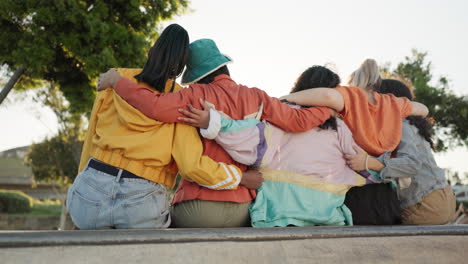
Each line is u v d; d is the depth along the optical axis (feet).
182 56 7.38
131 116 6.65
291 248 6.26
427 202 9.29
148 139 6.58
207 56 7.97
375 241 7.09
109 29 31.50
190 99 7.13
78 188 6.54
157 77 7.09
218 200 7.16
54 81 33.65
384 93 10.31
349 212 8.41
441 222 9.50
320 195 8.03
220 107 7.38
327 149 8.27
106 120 6.84
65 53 32.37
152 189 6.68
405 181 8.82
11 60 31.12
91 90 33.81
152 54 7.22
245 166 7.74
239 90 7.76
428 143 9.71
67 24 30.63
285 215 7.68
